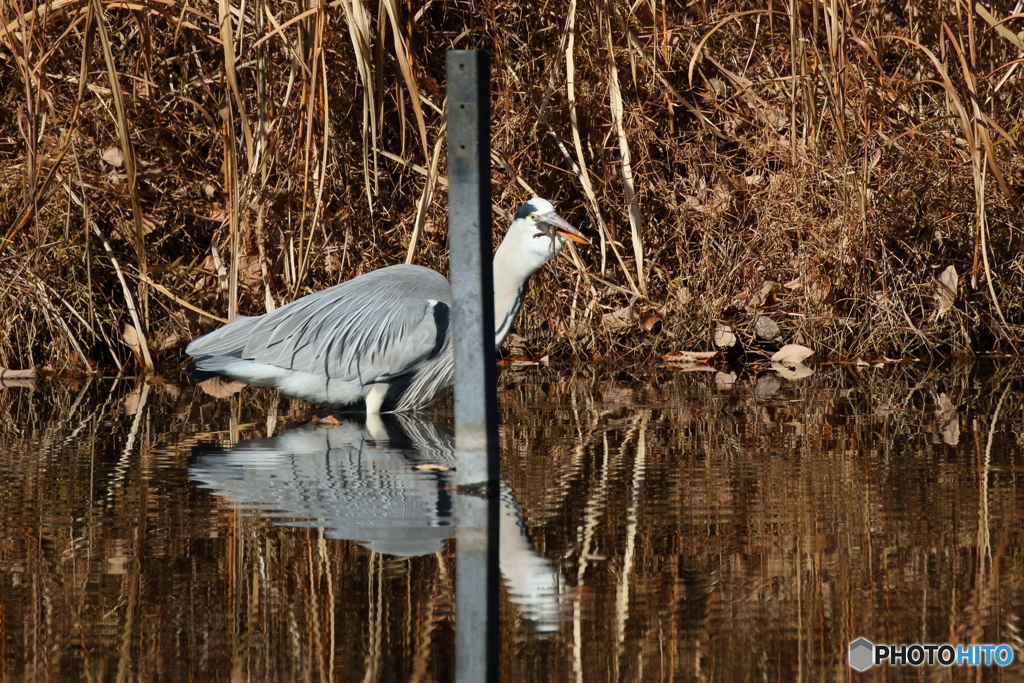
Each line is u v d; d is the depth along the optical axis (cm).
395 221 1278
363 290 954
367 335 934
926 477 683
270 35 1073
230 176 1133
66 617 458
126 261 1281
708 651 422
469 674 405
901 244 1291
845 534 561
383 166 1290
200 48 1302
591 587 488
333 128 1231
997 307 1208
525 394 1045
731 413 933
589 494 647
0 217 1232
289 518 598
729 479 683
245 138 1137
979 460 731
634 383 1115
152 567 518
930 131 1303
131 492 659
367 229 1257
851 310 1286
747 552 532
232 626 449
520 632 442
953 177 1273
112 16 1300
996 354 1290
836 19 1179
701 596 478
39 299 1195
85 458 762
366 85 1071
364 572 508
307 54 1164
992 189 1270
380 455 767
